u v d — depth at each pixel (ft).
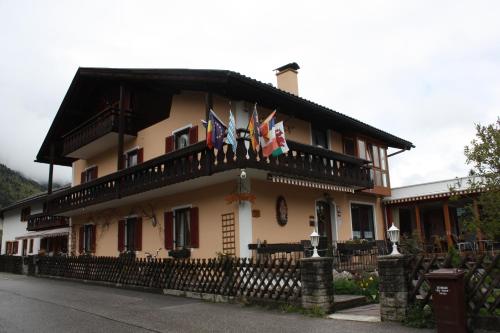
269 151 38.65
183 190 49.96
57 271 66.28
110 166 67.10
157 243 53.83
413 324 22.61
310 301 28.02
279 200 47.60
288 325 24.94
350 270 45.06
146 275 44.93
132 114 60.18
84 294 42.65
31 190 250.16
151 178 48.39
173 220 51.65
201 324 26.27
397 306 23.67
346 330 22.86
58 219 82.48
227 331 24.20
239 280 33.96
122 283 48.80
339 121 56.80
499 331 20.06
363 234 63.05
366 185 54.34
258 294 32.14
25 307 34.58
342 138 61.62
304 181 45.47
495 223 27.07
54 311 32.32
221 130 39.96
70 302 36.99
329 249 47.29
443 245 62.54
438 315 20.65
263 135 39.42
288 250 41.27
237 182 43.75
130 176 52.39
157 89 56.95
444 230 76.28
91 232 70.13
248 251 42.45
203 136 49.26
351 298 31.12
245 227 42.86
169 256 50.78
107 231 65.05
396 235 24.56
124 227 61.11
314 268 28.04
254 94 45.14
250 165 37.93
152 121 57.82
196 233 47.85
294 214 49.49
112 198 55.52
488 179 28.02
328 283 28.37
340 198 58.23
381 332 21.97
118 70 55.26
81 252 72.08
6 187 234.99
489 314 20.54
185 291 38.93
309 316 27.27
